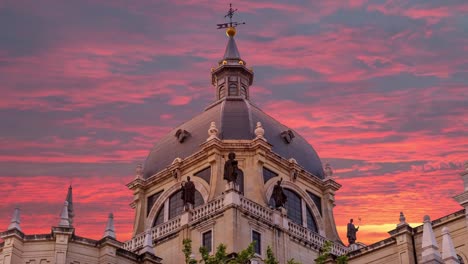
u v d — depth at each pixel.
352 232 83.75
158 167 85.69
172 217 81.06
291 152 85.38
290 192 82.69
